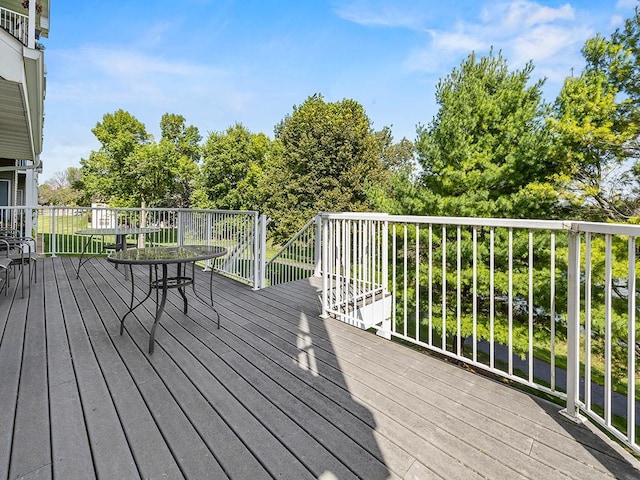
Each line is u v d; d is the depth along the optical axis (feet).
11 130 20.26
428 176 26.84
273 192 57.88
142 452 4.60
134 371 6.92
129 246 20.74
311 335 9.11
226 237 16.83
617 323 17.08
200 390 6.22
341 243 10.74
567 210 22.61
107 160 67.67
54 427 5.08
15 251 16.89
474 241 6.90
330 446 4.78
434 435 5.03
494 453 4.66
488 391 6.28
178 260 8.27
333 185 53.42
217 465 4.40
